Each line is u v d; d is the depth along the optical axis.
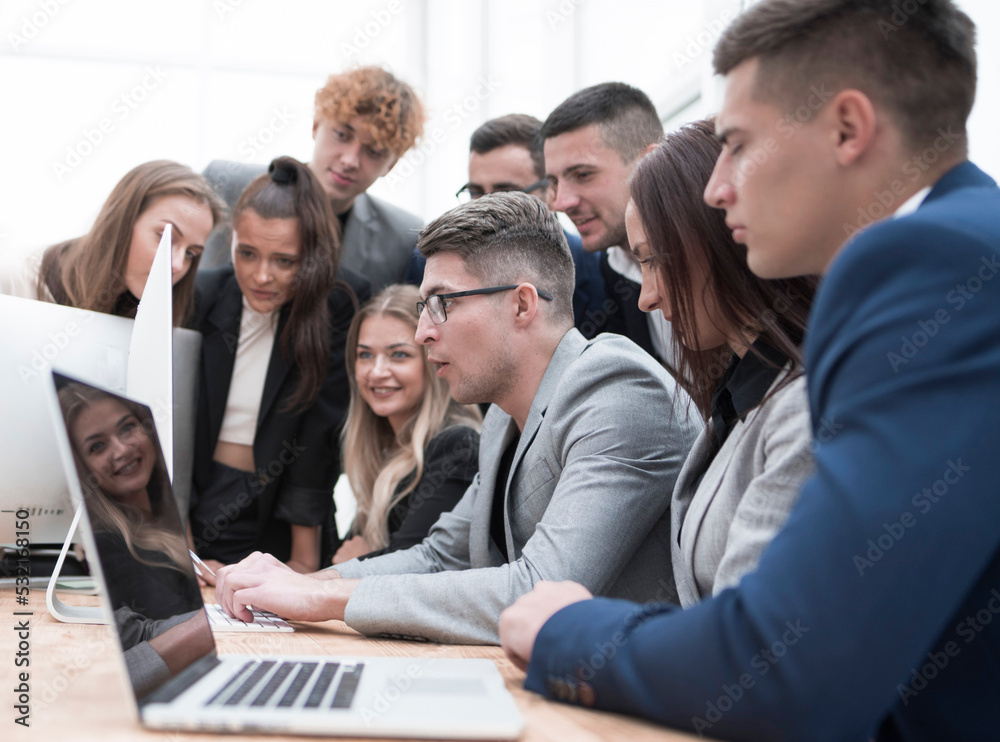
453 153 5.16
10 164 4.62
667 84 3.53
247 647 1.04
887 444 0.52
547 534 1.14
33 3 4.71
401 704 0.65
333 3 5.11
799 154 0.67
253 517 2.32
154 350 1.26
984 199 0.60
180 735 0.62
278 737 0.61
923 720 0.62
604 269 2.34
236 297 2.32
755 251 0.71
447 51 5.25
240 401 2.31
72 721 0.65
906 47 0.64
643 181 1.00
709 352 1.06
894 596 0.51
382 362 2.21
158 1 4.90
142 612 0.71
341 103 2.57
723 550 0.89
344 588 1.18
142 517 0.79
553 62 4.73
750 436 0.89
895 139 0.64
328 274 2.28
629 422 1.21
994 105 1.61
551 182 2.33
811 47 0.66
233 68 4.98
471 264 1.39
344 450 2.40
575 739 0.61
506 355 1.39
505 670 0.88
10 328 1.35
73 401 0.70
